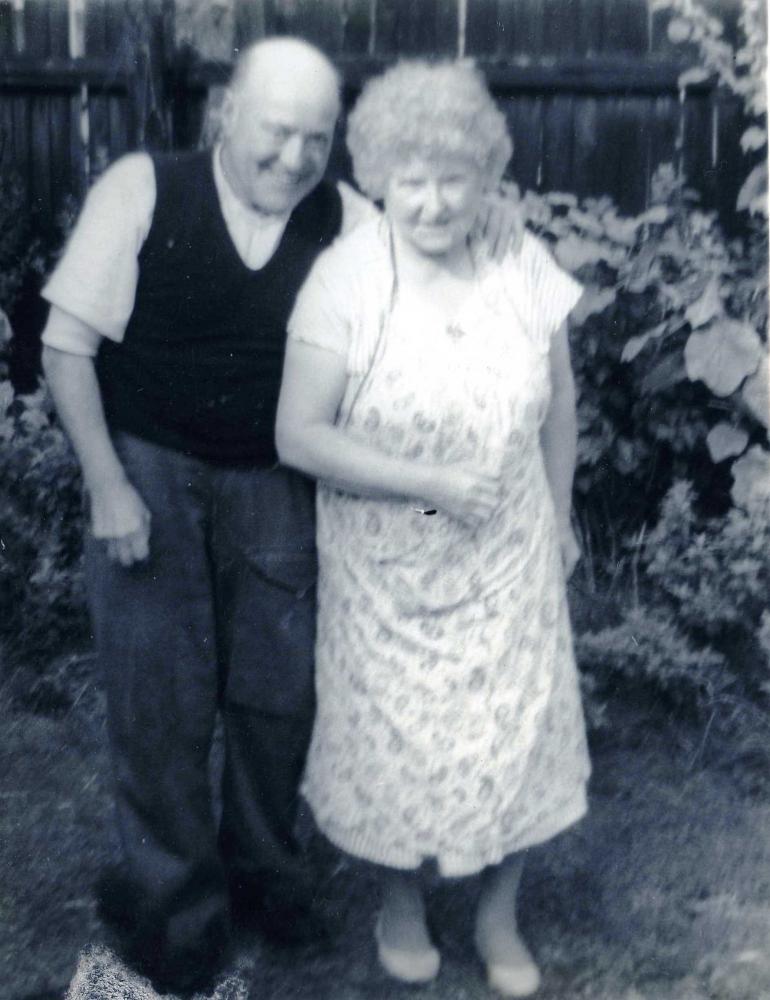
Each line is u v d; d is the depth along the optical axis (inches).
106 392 72.9
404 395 69.8
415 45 93.5
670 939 86.6
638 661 107.4
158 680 75.6
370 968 82.4
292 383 71.1
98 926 84.3
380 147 67.6
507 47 97.6
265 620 77.1
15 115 98.4
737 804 99.1
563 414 77.2
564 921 87.9
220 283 70.6
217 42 90.4
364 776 75.5
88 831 93.6
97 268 69.9
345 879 87.8
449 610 72.6
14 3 96.1
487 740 73.3
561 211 104.4
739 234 105.2
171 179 70.0
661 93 101.5
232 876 84.4
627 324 107.6
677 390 109.3
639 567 111.7
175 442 73.1
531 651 73.9
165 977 80.2
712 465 111.0
